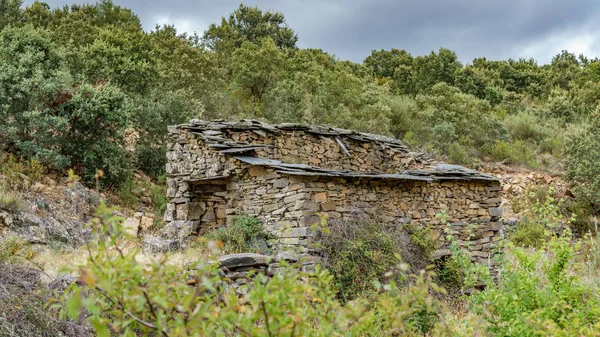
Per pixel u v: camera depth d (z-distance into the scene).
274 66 25.62
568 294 5.08
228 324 2.60
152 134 17.78
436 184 12.42
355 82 26.86
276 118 21.66
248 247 10.72
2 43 15.34
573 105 36.94
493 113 32.09
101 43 18.78
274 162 11.05
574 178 22.72
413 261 10.95
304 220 10.17
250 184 11.50
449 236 5.94
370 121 23.67
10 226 10.16
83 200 12.87
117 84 18.44
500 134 28.92
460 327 5.35
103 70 18.09
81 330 5.44
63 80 14.90
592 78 45.75
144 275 2.71
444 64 39.78
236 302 2.73
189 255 9.27
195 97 21.48
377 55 48.06
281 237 10.53
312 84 25.86
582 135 23.39
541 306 4.96
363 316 2.97
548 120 34.12
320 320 3.09
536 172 25.38
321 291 3.08
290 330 2.76
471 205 12.84
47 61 15.42
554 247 5.50
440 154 25.16
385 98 27.73
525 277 5.19
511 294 5.02
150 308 2.62
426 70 39.09
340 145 14.21
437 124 27.12
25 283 5.80
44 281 6.35
